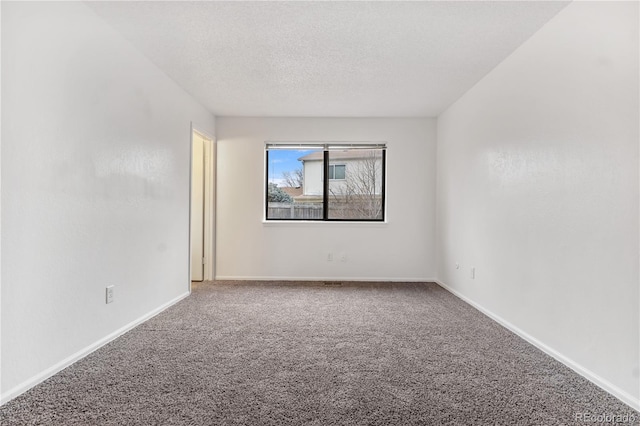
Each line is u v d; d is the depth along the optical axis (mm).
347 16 2395
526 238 2650
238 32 2609
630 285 1748
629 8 1757
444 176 4527
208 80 3541
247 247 4848
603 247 1914
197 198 4781
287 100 4160
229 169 4840
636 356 1715
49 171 1965
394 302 3701
